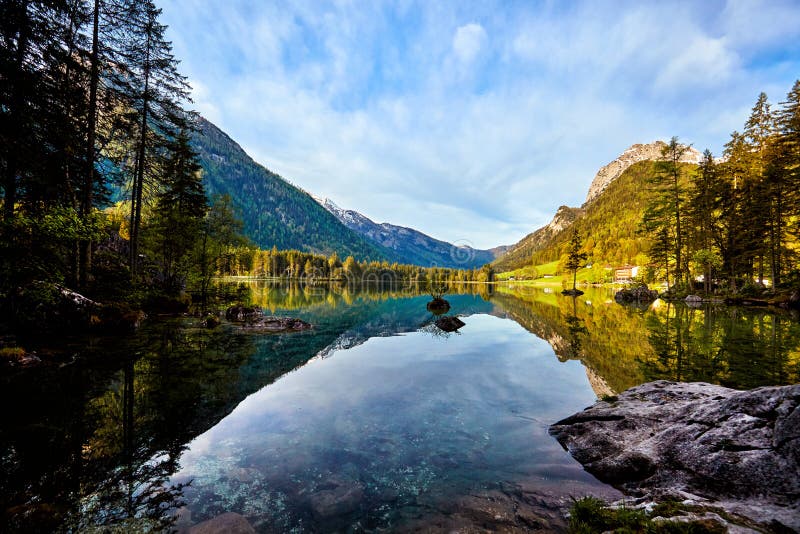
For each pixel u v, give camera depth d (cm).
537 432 652
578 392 883
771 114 3666
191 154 3139
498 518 399
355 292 7394
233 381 962
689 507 365
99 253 2277
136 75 2289
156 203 2989
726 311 2728
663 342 1500
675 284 4625
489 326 2173
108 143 2039
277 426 666
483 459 547
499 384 952
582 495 452
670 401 677
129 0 2059
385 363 1195
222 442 596
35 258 1338
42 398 792
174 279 3148
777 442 416
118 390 863
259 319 2138
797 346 1343
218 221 3525
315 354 1331
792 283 3341
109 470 502
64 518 394
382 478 487
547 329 2011
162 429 647
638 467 495
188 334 1670
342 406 776
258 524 388
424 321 2455
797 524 313
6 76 1295
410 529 381
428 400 819
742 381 902
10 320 1274
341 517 403
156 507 416
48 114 1440
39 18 1480
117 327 1580
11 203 1373
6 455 541
